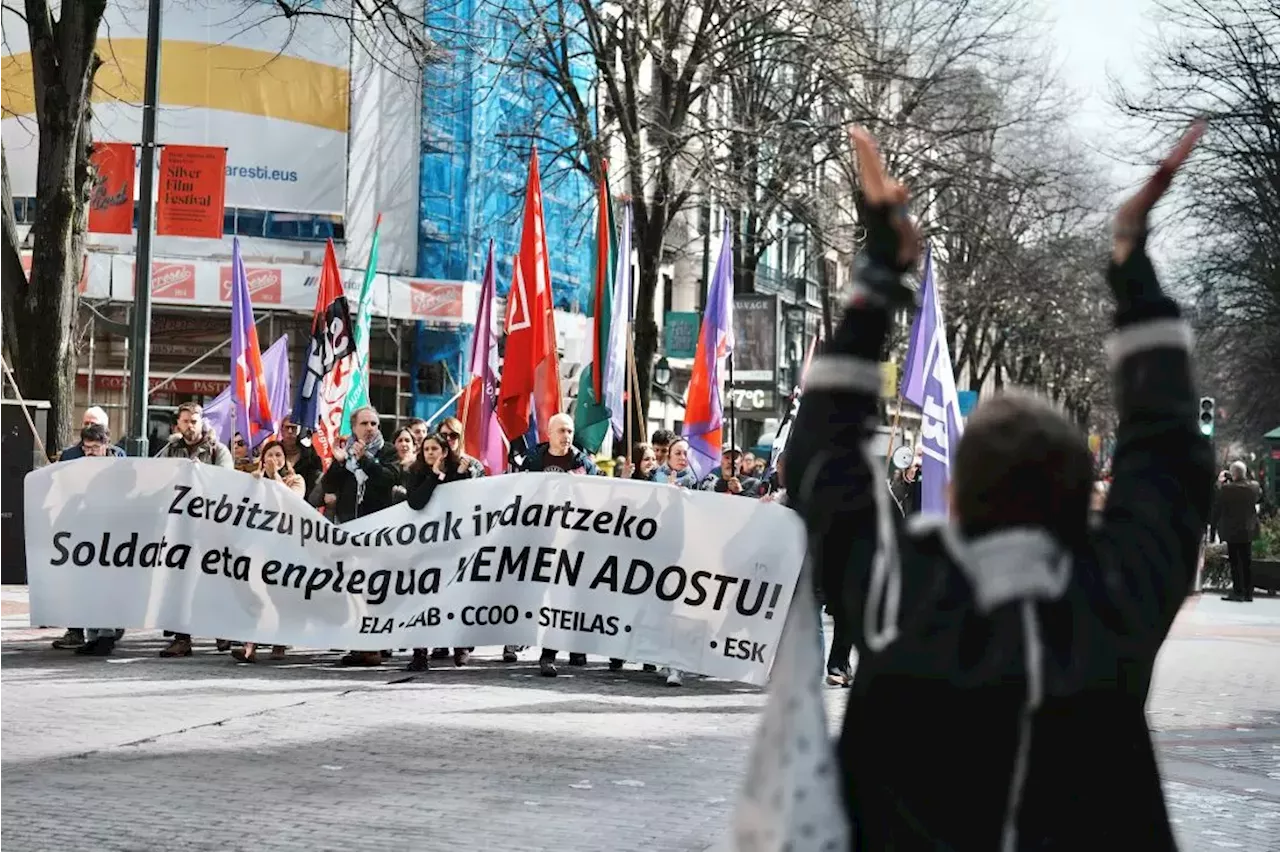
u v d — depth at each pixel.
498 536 13.63
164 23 33.81
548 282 16.84
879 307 2.48
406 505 13.78
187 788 8.10
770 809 2.31
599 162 29.73
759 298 40.34
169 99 33.78
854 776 2.33
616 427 18.03
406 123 35.53
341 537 13.75
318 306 18.56
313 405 18.55
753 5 29.56
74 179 19.83
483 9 31.42
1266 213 39.16
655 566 13.38
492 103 36.78
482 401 18.16
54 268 19.55
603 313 18.25
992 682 2.23
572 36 33.75
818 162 31.89
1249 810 8.35
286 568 13.82
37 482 13.80
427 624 13.64
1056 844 2.22
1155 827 2.29
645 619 13.38
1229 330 48.97
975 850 2.23
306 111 34.34
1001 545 2.29
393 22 29.06
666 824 7.46
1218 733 11.38
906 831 2.26
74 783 8.19
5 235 19.66
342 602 13.76
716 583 13.27
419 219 35.91
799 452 2.46
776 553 13.20
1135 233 2.55
